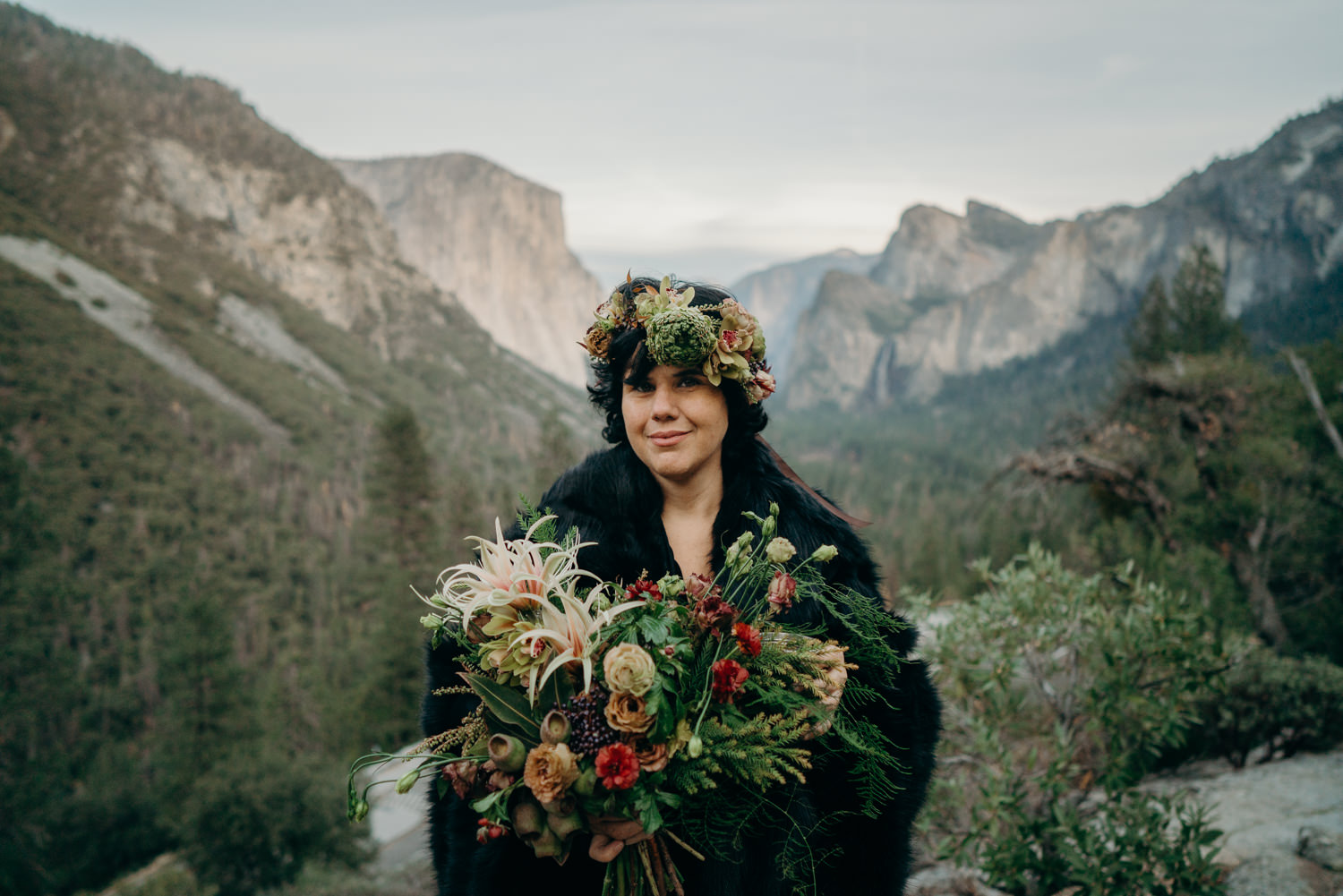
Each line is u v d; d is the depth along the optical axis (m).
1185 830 3.70
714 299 1.62
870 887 1.43
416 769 1.27
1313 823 4.75
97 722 59.69
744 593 1.48
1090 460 13.53
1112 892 3.55
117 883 36.03
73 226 189.88
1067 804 3.93
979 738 3.94
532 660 1.24
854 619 1.47
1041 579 4.38
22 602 74.38
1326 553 14.25
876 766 1.37
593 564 1.55
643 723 1.17
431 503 47.41
